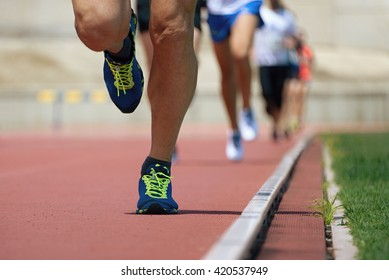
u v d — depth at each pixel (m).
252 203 9.10
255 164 19.03
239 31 18.30
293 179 14.27
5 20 75.31
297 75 32.06
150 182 9.81
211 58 66.00
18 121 54.62
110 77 9.63
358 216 9.14
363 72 69.19
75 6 8.70
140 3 15.79
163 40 9.35
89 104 55.34
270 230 8.54
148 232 8.41
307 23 80.75
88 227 8.71
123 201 11.21
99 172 16.56
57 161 20.19
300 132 39.47
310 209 10.29
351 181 13.27
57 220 9.25
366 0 80.94
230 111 19.50
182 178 15.09
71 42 72.12
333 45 80.38
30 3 75.62
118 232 8.40
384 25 80.81
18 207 10.51
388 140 26.50
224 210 10.22
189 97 9.64
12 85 60.22
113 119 55.47
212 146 29.03
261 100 56.31
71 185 13.68
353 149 21.39
